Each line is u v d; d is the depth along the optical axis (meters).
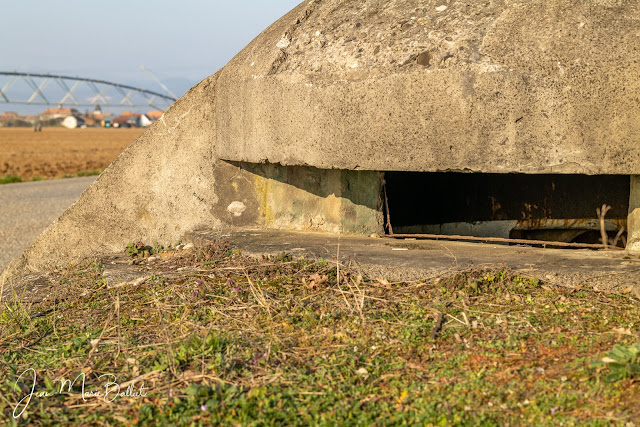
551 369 2.91
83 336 3.68
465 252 4.64
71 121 177.88
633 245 4.71
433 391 2.82
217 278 4.41
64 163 34.53
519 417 2.57
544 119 4.08
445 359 3.12
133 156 5.82
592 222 6.04
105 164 33.78
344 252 4.68
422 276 4.14
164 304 4.05
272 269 4.45
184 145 5.81
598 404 2.57
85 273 5.06
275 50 5.17
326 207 5.66
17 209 13.86
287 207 5.81
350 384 2.92
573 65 4.03
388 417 2.64
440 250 4.75
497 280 3.97
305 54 5.02
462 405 2.68
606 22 4.11
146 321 3.86
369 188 5.55
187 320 3.77
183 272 4.61
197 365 3.17
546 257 4.39
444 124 4.26
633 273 3.89
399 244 5.03
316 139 4.76
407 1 4.99
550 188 6.10
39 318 4.09
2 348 3.66
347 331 3.49
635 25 4.07
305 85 4.77
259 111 5.11
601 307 3.61
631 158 4.01
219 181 5.86
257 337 3.48
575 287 3.89
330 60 4.80
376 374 3.02
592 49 4.04
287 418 2.64
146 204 5.86
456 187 6.32
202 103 5.77
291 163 4.96
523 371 2.92
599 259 4.28
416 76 4.30
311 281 4.17
